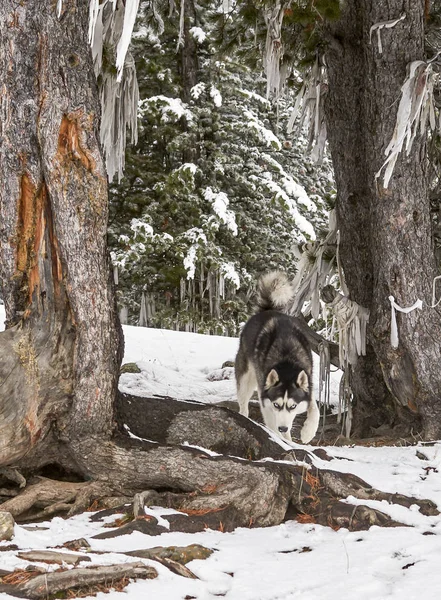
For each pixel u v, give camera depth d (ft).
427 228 23.04
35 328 17.38
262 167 69.77
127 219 66.95
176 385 31.60
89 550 13.42
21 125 16.55
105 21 21.29
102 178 17.20
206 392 31.12
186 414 20.11
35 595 11.27
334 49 25.36
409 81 21.42
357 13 24.84
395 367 23.57
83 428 17.54
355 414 27.14
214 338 43.88
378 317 23.68
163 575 12.51
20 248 17.40
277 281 28.43
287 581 12.39
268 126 74.64
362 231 26.00
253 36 31.32
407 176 22.65
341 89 25.58
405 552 13.66
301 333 25.86
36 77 16.52
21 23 16.34
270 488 16.66
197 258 61.72
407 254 22.79
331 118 26.27
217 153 65.72
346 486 16.98
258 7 26.13
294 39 28.07
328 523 16.12
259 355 25.31
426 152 23.04
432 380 22.93
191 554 13.43
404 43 22.52
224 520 15.97
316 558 13.65
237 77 67.77
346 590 11.79
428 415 23.36
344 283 26.73
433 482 17.80
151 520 15.28
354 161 25.79
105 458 17.62
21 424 16.60
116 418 18.45
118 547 13.73
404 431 24.86
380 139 22.91
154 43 65.26
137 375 31.81
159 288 67.15
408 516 15.83
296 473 17.22
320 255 28.09
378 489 16.99
